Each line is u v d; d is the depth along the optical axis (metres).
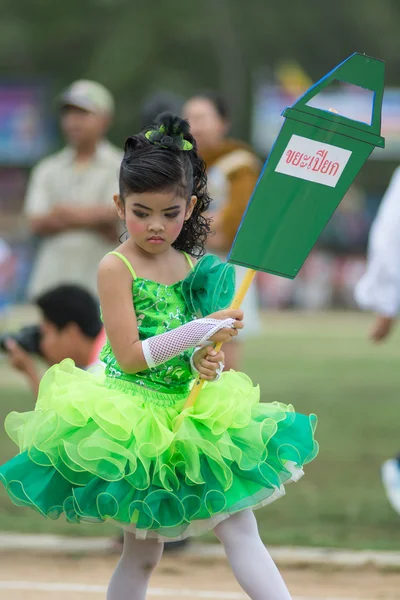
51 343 14.87
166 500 9.70
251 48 95.50
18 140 80.12
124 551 10.54
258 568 9.76
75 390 9.84
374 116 10.12
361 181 85.75
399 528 15.96
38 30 97.38
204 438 9.81
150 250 9.97
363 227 69.00
